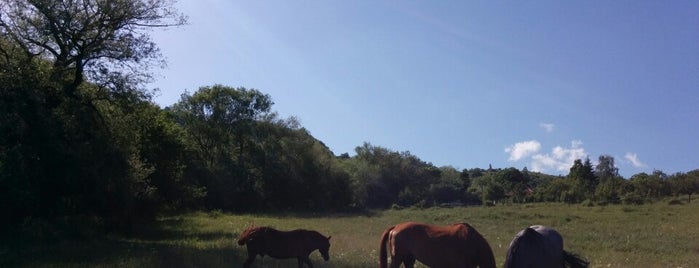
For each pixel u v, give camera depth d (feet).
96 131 69.10
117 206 73.20
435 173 325.01
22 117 58.75
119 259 45.32
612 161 339.57
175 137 94.43
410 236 32.96
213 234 73.87
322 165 207.62
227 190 168.25
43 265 43.14
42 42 67.72
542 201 249.96
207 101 188.85
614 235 81.46
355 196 226.17
